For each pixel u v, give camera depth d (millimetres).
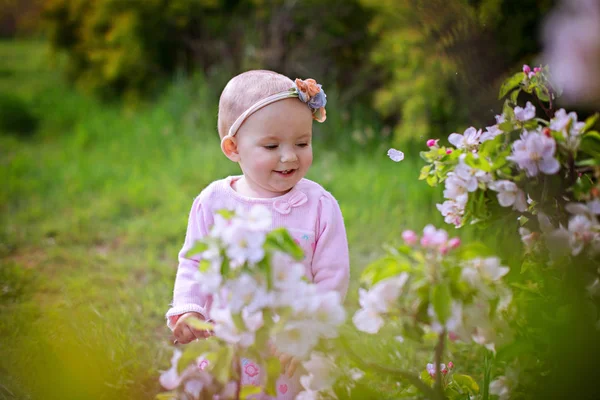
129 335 2859
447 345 2641
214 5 7555
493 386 1865
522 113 1818
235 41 7207
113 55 8367
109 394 2387
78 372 2271
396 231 4184
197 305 2031
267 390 1538
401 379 1755
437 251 1498
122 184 5520
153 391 2525
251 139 2002
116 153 6434
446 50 3236
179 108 6941
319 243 2035
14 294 3418
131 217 4824
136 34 8180
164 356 2770
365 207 4625
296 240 2010
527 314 1704
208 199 2135
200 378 1599
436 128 5152
